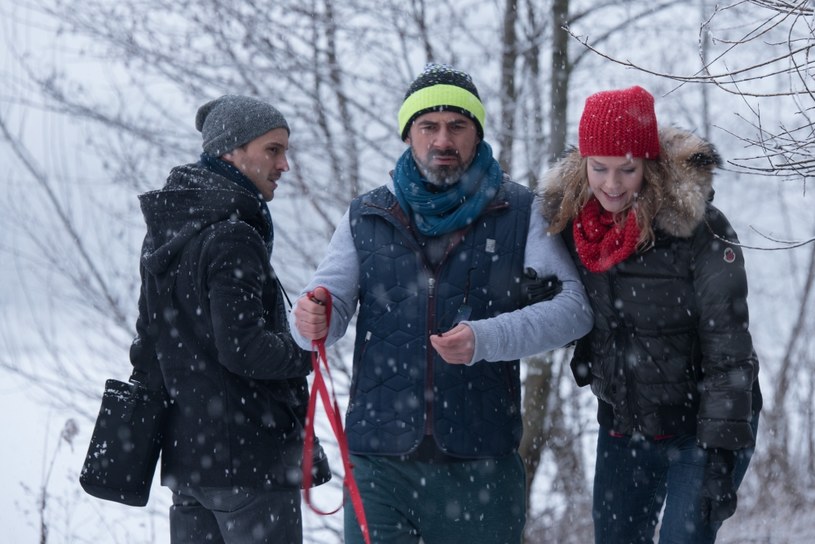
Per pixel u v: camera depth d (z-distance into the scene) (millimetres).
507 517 5469
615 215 5242
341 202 11156
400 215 5527
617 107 5020
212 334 5410
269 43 11023
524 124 11711
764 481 12289
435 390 5355
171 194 5523
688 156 5082
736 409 5109
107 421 5547
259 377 5383
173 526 5836
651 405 5402
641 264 5234
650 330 5312
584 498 12242
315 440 5957
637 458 5648
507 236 5438
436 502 5406
